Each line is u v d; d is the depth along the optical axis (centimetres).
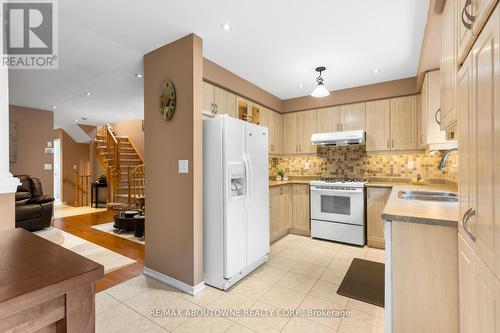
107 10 192
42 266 74
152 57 258
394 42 245
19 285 62
